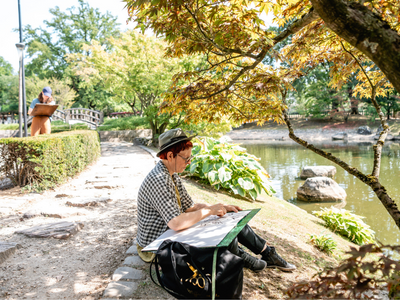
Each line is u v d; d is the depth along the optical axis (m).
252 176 6.87
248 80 3.58
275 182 11.82
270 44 2.91
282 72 4.30
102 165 10.29
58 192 6.17
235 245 2.41
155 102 17.28
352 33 1.49
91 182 7.17
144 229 2.43
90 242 3.61
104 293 2.39
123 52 15.86
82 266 2.97
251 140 37.56
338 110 39.38
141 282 2.54
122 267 2.79
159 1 2.42
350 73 4.41
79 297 2.41
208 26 3.11
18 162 6.18
